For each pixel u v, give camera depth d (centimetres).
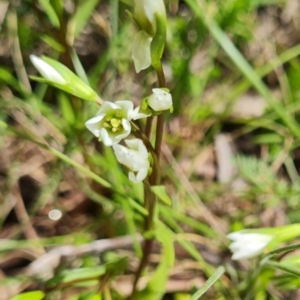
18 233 19
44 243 19
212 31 18
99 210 20
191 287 17
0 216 19
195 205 20
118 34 22
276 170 22
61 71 12
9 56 22
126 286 18
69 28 17
